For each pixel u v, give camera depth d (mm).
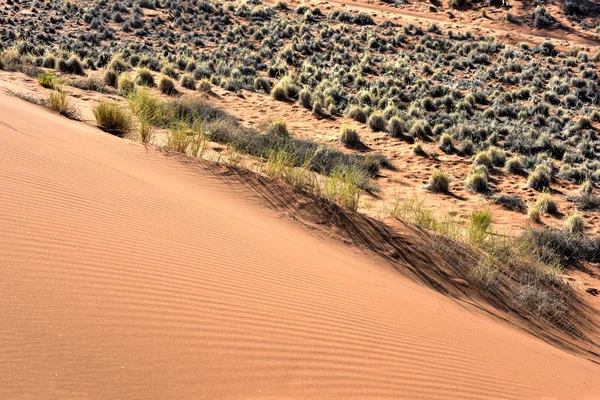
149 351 3348
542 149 24531
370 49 44531
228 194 9109
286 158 12602
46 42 36844
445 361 4695
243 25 49125
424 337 5160
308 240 7965
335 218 9336
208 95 26516
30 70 23109
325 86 31688
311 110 26938
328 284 5898
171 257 5090
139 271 4516
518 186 19766
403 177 19172
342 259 7512
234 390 3191
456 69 40844
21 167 6418
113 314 3684
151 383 3045
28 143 7691
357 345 4363
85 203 5914
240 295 4664
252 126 21766
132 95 17578
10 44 33625
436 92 33188
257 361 3596
